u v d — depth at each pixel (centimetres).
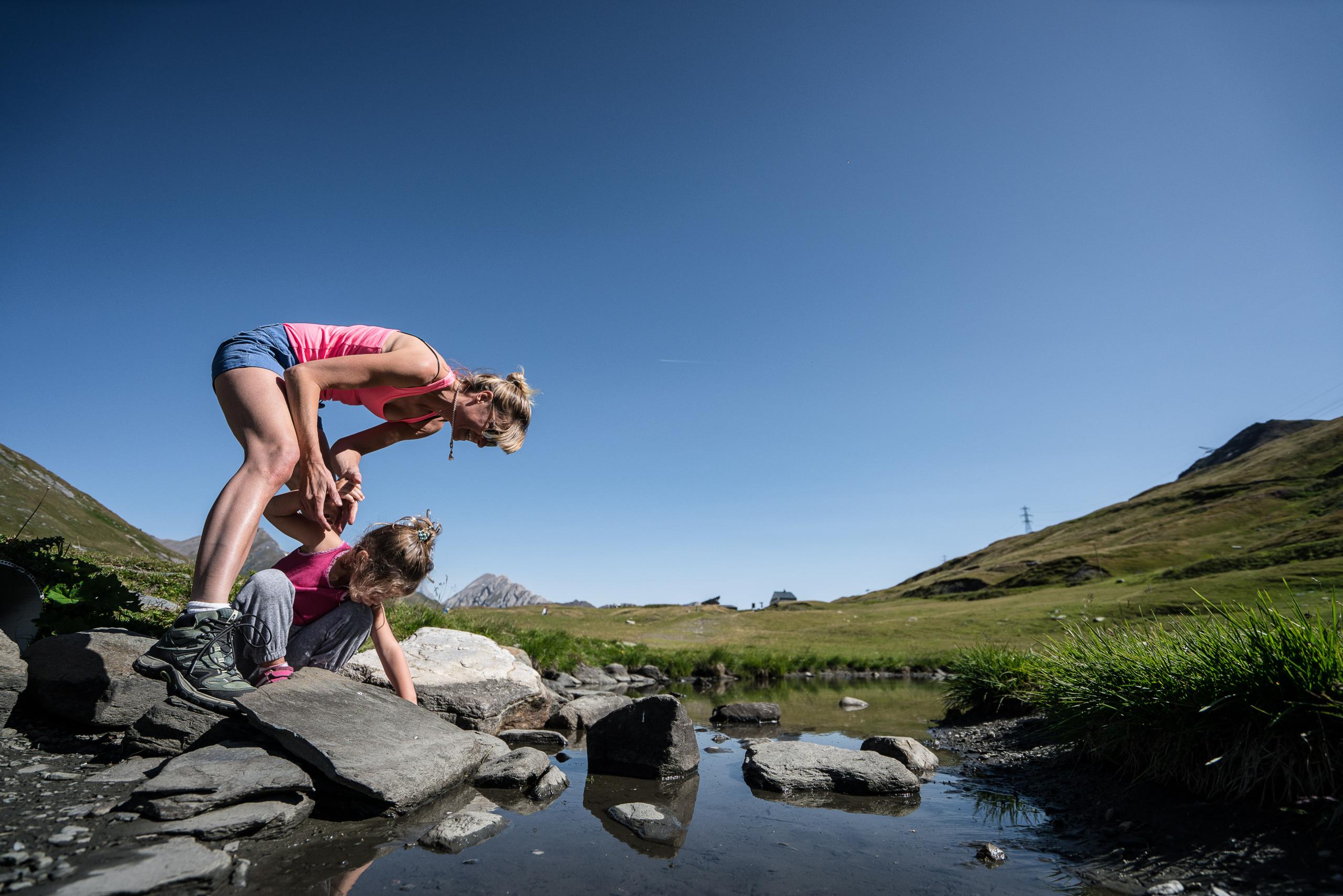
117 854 175
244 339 283
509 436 319
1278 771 257
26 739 255
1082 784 340
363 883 185
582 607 4138
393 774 250
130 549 1492
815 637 2742
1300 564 2733
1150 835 257
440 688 411
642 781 356
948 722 620
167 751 249
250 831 210
